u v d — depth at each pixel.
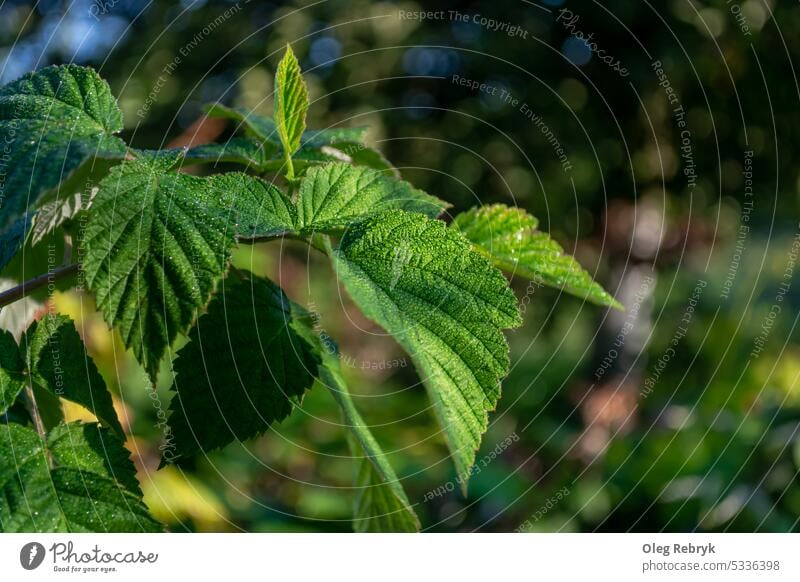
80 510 0.41
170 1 1.47
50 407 0.45
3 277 0.47
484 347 0.40
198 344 0.44
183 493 0.91
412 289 0.40
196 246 0.41
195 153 0.47
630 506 1.21
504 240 0.49
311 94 1.53
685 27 1.47
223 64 1.52
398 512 0.49
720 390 1.40
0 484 0.40
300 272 1.63
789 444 1.10
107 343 0.97
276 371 0.44
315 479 1.35
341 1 1.56
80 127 0.42
